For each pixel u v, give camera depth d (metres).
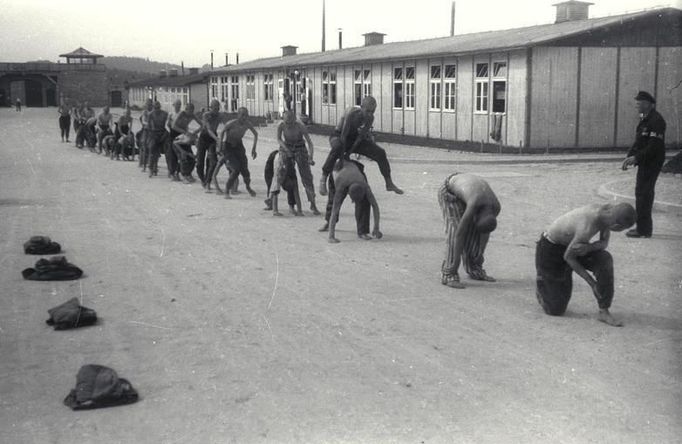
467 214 8.12
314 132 39.47
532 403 5.12
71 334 6.65
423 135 33.69
